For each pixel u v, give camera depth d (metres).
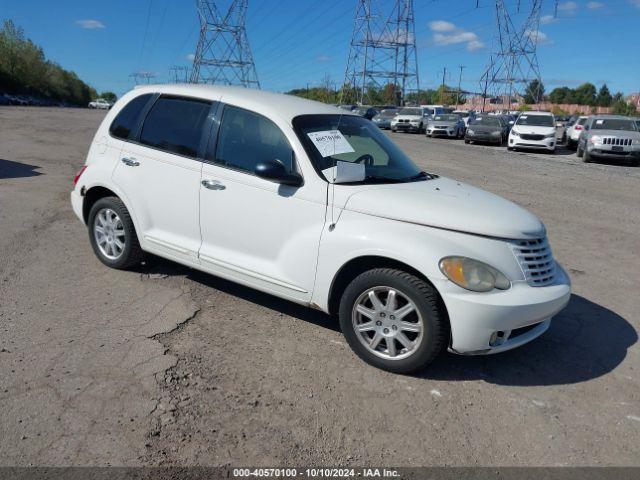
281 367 3.75
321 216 3.93
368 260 3.80
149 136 4.94
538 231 3.86
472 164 17.20
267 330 4.30
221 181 4.39
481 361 4.05
